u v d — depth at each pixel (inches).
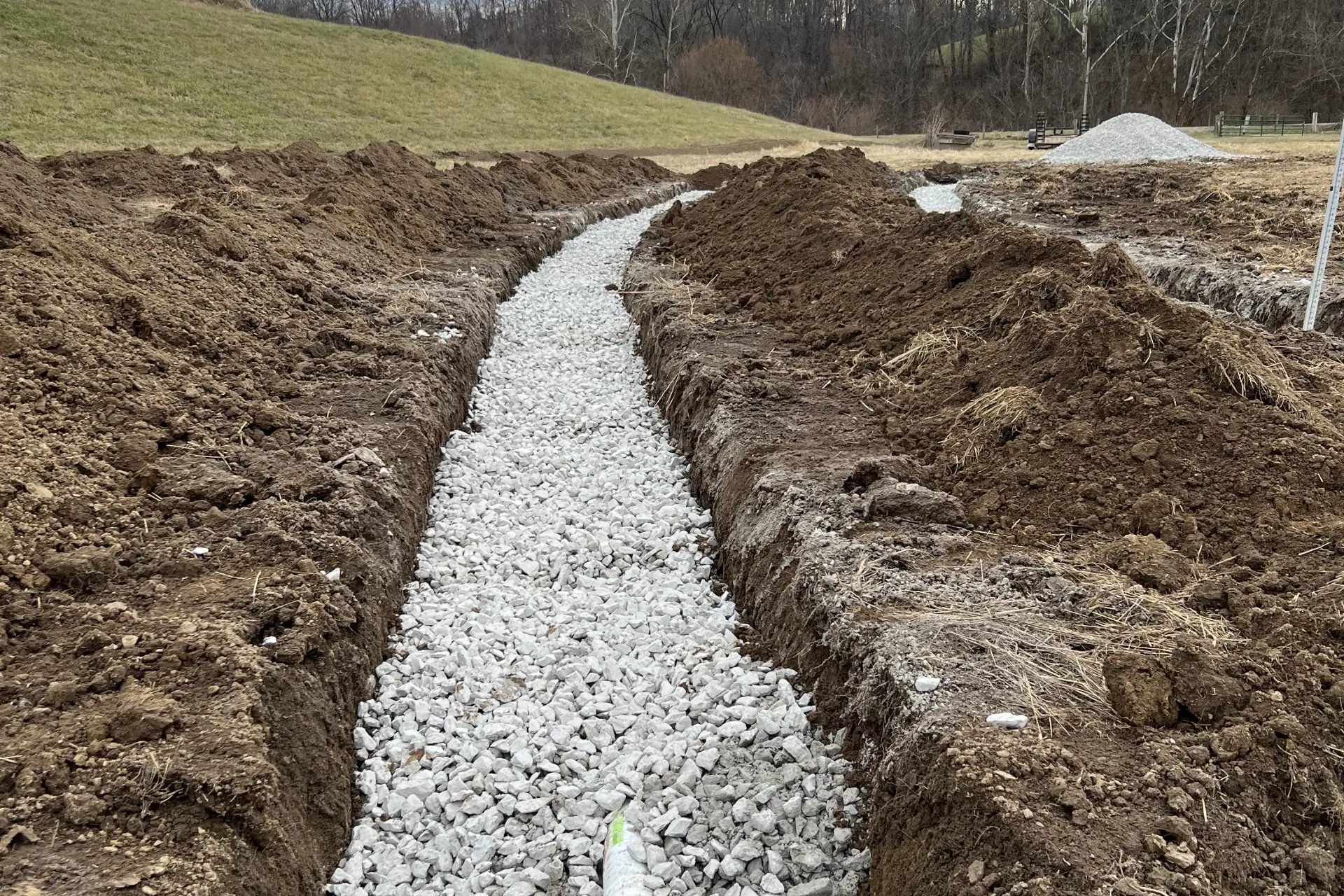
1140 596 146.9
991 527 180.2
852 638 150.4
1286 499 163.8
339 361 287.0
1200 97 1952.5
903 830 119.6
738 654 182.1
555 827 144.8
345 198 461.1
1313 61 1835.6
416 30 2982.3
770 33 2699.3
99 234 280.5
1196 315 202.8
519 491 263.7
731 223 537.3
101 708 129.9
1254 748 112.5
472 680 180.4
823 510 190.5
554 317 432.5
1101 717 122.7
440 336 327.3
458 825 146.3
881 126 2308.1
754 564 198.8
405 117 1226.0
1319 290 269.9
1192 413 181.8
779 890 127.8
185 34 1242.0
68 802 112.7
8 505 163.5
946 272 297.6
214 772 120.9
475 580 218.8
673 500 255.3
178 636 146.4
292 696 145.3
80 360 215.2
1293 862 103.0
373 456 224.7
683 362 308.7
